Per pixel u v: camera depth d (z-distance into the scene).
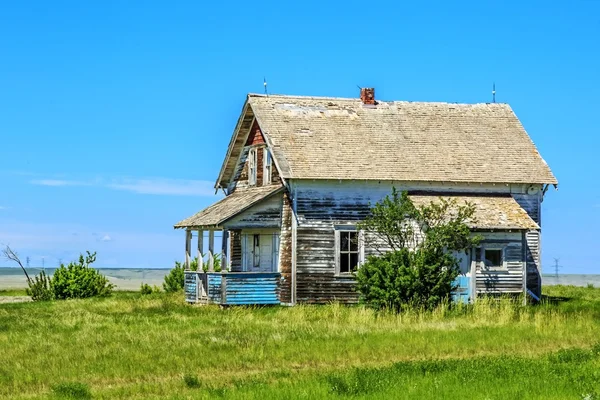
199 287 42.03
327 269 41.06
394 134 44.56
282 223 41.38
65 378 20.66
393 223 37.25
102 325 31.22
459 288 40.81
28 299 53.38
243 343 25.62
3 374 21.09
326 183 41.34
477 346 25.44
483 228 40.47
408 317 32.38
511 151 45.25
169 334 27.97
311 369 21.86
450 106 47.50
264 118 43.44
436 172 42.72
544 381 19.17
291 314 35.16
